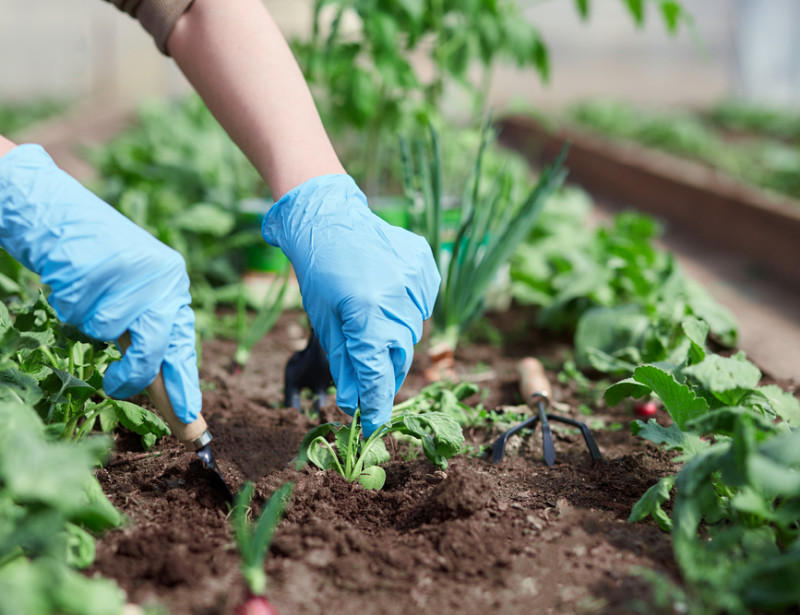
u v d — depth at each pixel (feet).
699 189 8.86
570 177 12.85
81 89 18.98
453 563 3.10
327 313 3.43
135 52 18.89
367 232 3.48
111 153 6.66
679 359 4.12
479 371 4.42
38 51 18.74
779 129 14.55
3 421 2.98
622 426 3.92
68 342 3.44
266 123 3.60
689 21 5.00
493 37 5.18
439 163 4.29
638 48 21.24
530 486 3.47
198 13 3.64
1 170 3.24
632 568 3.08
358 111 4.99
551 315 4.75
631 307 4.45
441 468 3.47
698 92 21.34
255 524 3.21
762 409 3.28
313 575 3.06
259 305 4.97
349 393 3.41
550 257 5.14
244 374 4.33
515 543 3.18
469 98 5.49
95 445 2.86
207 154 6.86
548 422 3.79
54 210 3.23
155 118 9.44
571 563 3.11
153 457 3.52
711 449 3.11
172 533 3.14
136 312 3.22
